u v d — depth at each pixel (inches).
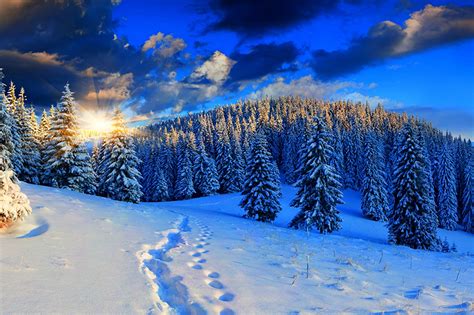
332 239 587.2
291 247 409.1
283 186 2652.6
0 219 297.7
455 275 334.6
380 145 2891.2
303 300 198.1
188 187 2409.0
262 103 5546.3
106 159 1234.6
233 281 225.0
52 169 1082.7
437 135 4060.0
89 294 172.1
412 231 957.8
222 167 2608.3
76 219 390.9
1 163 320.8
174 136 3228.3
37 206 414.0
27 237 278.4
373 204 1825.8
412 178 965.2
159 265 255.9
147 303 171.0
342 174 2743.6
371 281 265.1
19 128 1316.4
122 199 1164.5
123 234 359.6
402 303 205.8
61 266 211.5
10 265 195.9
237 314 168.6
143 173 2967.5
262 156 1217.4
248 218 1216.8
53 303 154.9
